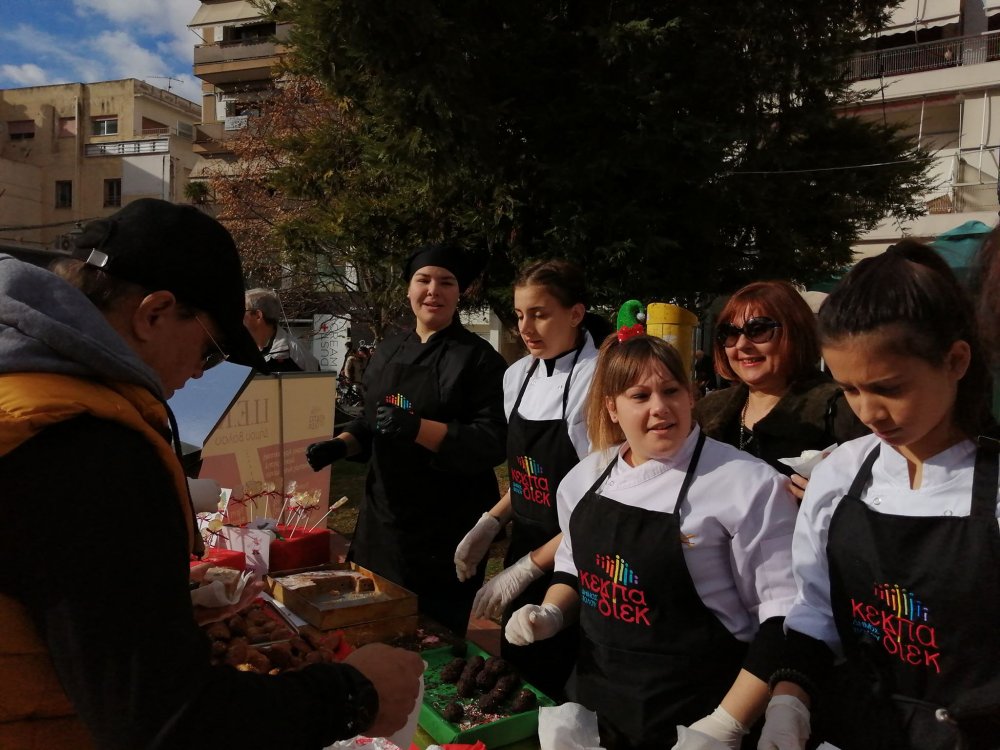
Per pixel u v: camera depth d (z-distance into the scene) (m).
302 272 10.51
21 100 32.84
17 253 2.55
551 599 1.86
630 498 1.66
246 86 27.77
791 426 1.96
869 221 9.23
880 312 1.04
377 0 5.84
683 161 6.79
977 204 15.42
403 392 2.78
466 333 2.88
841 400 1.92
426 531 2.74
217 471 3.46
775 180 8.02
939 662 1.12
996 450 1.12
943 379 1.07
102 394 0.85
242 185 13.91
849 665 1.28
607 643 1.66
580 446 2.35
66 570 0.75
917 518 1.15
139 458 0.83
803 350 2.02
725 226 7.83
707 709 1.56
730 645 1.57
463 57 6.29
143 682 0.75
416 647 2.05
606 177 6.91
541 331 2.46
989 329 1.10
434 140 6.75
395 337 3.06
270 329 4.02
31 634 0.81
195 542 1.01
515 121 6.92
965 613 1.08
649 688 1.59
